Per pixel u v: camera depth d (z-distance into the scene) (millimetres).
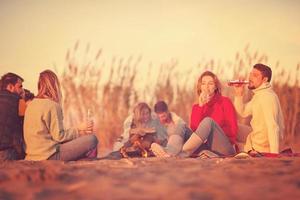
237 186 3283
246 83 5148
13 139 4633
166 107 5184
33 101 4758
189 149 4996
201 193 3133
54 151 4648
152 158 4781
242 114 5074
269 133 4969
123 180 3510
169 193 3152
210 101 5133
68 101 5109
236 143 5023
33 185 3465
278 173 3660
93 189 3303
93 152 4754
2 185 3477
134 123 5137
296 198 3008
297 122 5102
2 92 4844
